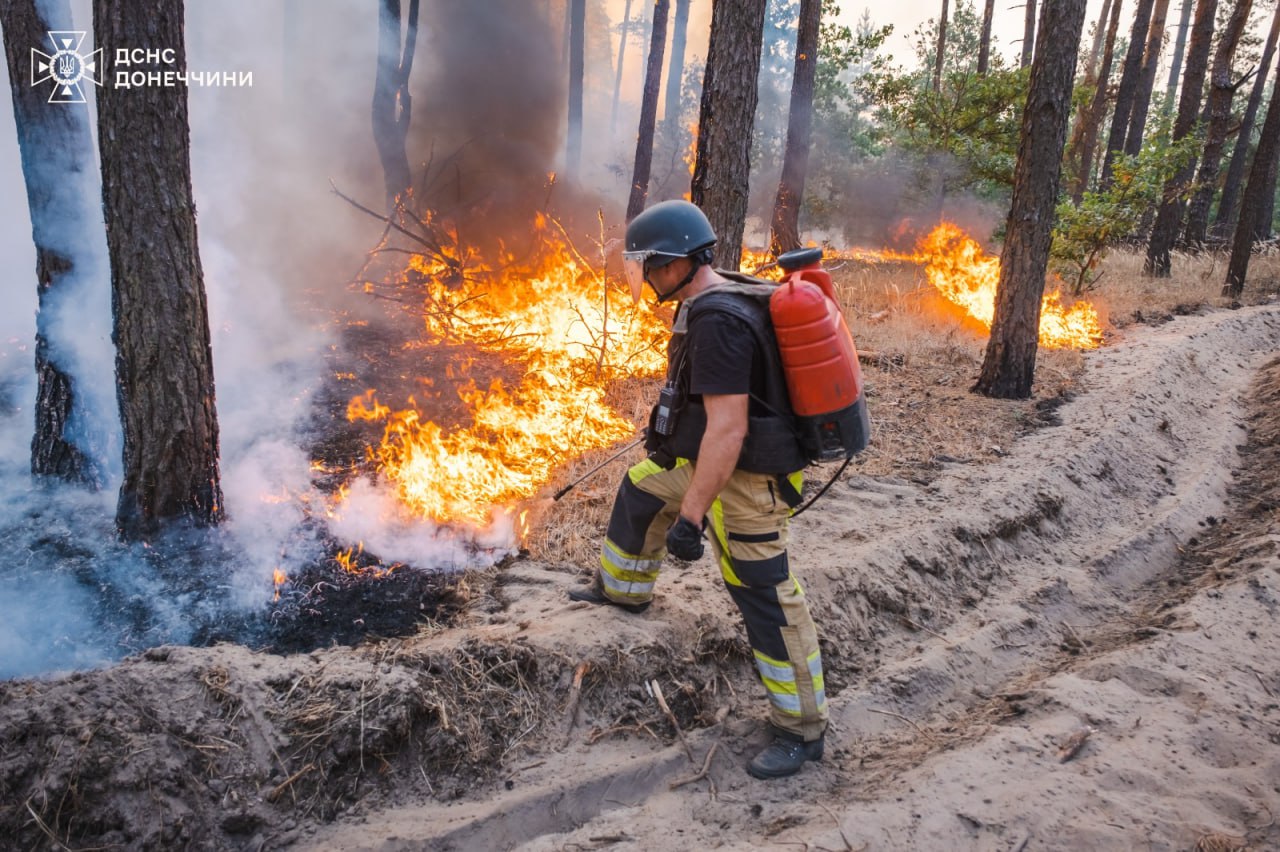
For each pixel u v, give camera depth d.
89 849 2.33
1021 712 3.33
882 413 6.84
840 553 4.26
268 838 2.52
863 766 3.07
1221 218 23.69
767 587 2.82
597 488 4.89
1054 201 7.29
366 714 2.78
